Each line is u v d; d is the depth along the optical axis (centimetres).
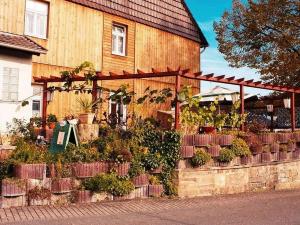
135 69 2178
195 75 1200
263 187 1364
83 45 1892
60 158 962
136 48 2191
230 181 1232
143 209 909
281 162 1448
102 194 981
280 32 2425
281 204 1046
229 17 2606
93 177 975
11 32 1606
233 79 1345
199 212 897
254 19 2466
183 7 2545
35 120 1374
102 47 1988
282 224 792
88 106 1365
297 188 1499
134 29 2183
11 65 1444
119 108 1778
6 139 1305
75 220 769
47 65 1731
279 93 2456
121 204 955
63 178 922
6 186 845
